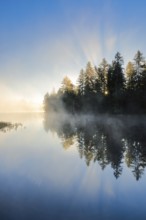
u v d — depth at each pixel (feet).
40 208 25.14
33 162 45.37
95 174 37.01
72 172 38.27
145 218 22.89
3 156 50.93
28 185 32.32
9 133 95.25
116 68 189.26
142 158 46.52
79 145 63.21
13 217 23.02
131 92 175.32
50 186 31.76
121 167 40.68
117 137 74.90
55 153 53.67
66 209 24.88
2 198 27.63
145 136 74.79
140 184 32.40
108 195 28.71
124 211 24.53
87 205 25.88
